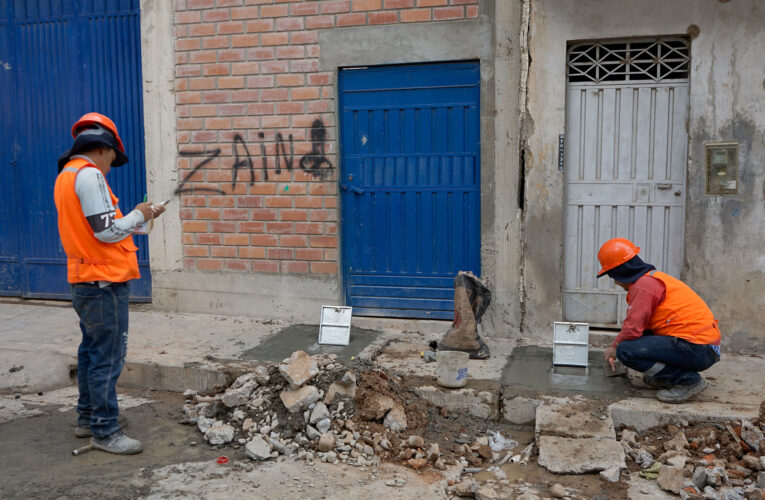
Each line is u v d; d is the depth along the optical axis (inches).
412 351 218.2
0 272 290.5
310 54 239.3
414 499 144.1
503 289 228.2
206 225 257.6
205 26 248.4
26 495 142.6
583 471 152.2
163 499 141.9
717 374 193.3
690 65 205.9
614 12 207.5
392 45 230.5
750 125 202.1
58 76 274.1
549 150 217.2
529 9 213.3
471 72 227.1
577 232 223.8
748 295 207.8
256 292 255.0
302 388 176.6
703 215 208.2
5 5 276.5
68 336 237.6
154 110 257.6
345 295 249.0
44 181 281.1
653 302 173.2
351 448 165.3
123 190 272.4
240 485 148.9
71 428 178.4
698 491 143.6
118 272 158.7
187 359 209.8
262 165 249.0
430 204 236.4
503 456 165.2
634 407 171.6
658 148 214.8
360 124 239.9
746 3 198.2
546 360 207.6
